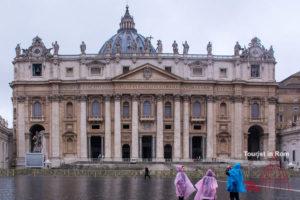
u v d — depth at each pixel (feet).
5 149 484.74
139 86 485.56
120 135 484.74
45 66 495.00
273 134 499.51
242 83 493.77
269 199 147.95
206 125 492.95
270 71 502.79
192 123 493.36
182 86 490.08
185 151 488.85
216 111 496.23
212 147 490.90
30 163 391.86
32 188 195.00
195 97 494.59
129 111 488.44
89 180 262.26
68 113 492.54
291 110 539.29
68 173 333.62
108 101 487.20
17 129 492.95
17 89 495.41
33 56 496.64
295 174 329.11
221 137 495.41
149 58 490.08
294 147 472.44
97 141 504.43
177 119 487.20
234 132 493.77
